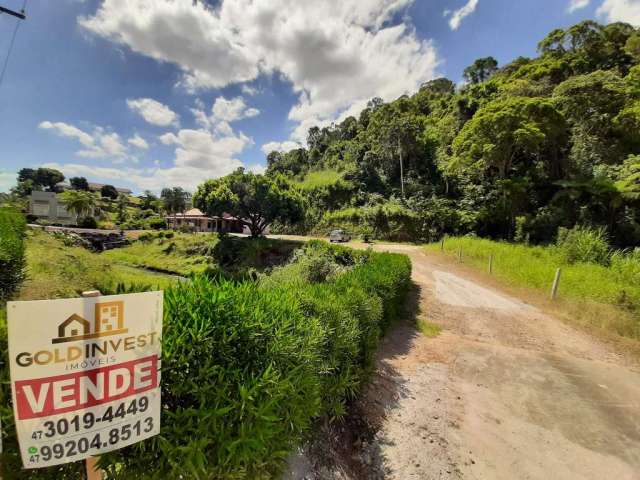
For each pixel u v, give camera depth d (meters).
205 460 1.43
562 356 5.60
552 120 24.56
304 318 2.59
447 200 36.16
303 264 12.13
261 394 1.73
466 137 28.48
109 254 30.95
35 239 18.52
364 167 48.69
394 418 3.45
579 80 24.80
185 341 1.63
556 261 13.24
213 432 1.56
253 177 25.44
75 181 86.75
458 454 3.00
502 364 5.17
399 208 37.06
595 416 3.80
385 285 5.76
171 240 32.28
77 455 1.30
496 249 17.12
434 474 2.71
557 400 4.13
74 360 1.27
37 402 1.21
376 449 2.93
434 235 33.47
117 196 89.50
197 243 30.59
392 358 5.08
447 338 6.27
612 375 4.91
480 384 4.46
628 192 18.69
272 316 2.19
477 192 34.09
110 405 1.35
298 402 2.09
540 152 28.72
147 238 34.91
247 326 1.87
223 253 26.58
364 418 3.31
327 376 2.89
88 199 53.53
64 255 14.92
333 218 41.62
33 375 1.19
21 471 1.33
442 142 44.59
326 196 46.72
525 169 30.22
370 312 4.04
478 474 2.77
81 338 1.28
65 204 56.59
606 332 6.88
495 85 41.59
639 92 22.28
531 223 24.06
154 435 1.47
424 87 75.94
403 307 7.98
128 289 1.90
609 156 23.70
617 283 9.35
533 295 9.85
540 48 41.16
